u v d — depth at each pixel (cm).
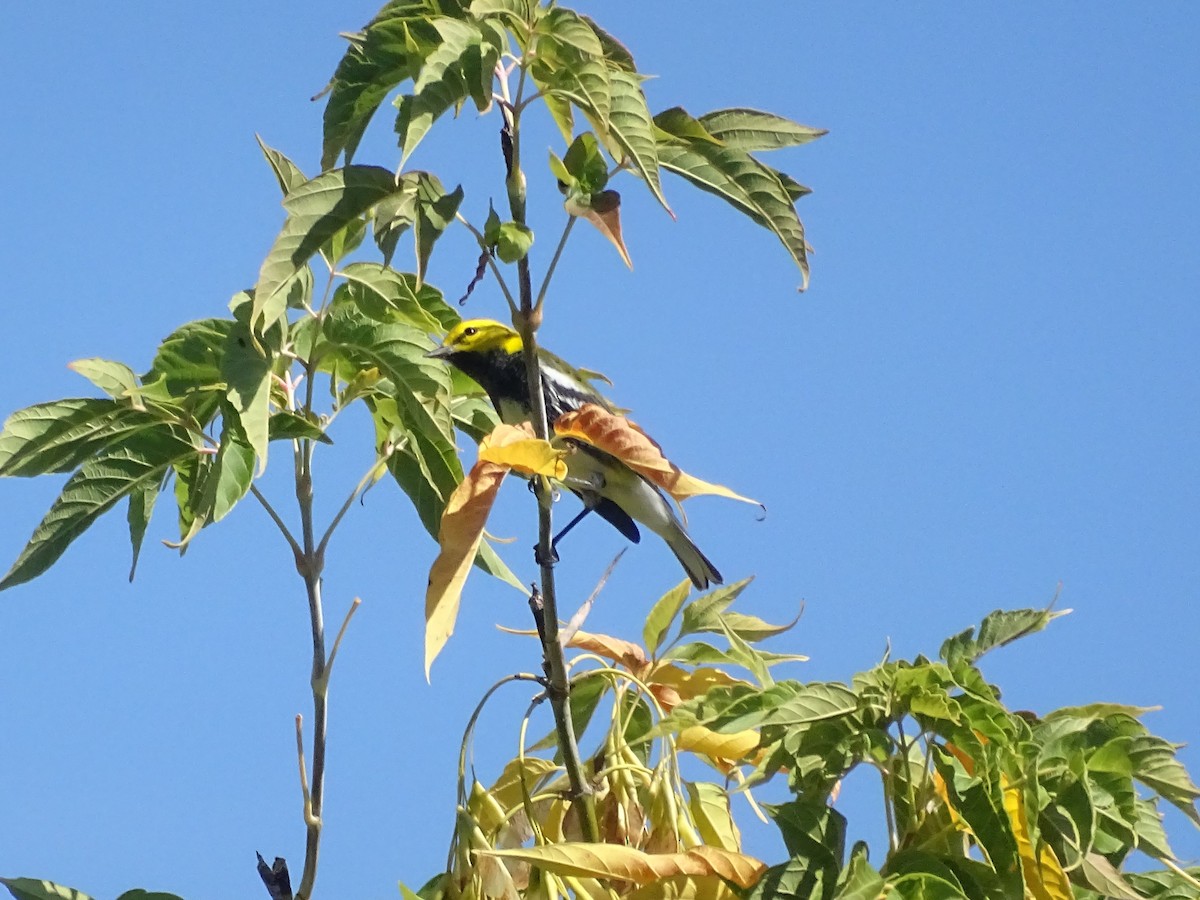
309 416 870
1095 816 725
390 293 878
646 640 884
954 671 758
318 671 829
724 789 810
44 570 869
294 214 766
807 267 818
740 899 725
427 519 916
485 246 760
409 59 788
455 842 757
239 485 828
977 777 711
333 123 813
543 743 911
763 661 847
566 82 758
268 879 799
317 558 849
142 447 877
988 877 714
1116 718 798
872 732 750
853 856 687
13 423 850
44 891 801
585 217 760
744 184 813
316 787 813
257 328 838
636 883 726
